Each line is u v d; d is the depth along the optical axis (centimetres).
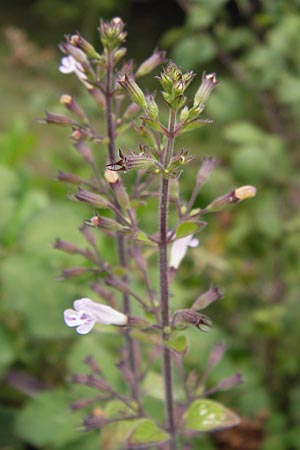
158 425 19
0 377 25
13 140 36
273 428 27
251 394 27
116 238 20
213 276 31
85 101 33
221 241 35
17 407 28
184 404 20
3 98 54
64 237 26
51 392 24
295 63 33
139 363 21
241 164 31
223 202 17
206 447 25
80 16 66
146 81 55
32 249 26
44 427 24
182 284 30
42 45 65
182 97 15
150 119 15
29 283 25
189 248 32
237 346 28
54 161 36
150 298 18
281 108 36
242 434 27
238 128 31
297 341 30
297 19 32
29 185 34
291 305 29
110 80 19
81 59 18
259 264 33
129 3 67
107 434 20
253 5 36
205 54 32
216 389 20
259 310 30
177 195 17
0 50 61
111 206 17
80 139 19
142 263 18
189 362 26
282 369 30
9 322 27
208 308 31
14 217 28
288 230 30
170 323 17
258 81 34
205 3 31
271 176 31
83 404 20
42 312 25
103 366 24
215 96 34
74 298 25
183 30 34
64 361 28
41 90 45
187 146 40
